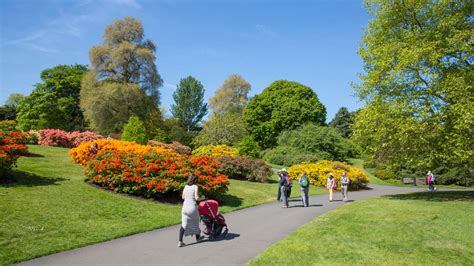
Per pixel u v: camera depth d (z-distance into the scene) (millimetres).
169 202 14289
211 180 15250
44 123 46312
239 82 75562
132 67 46438
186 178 14672
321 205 17328
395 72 16984
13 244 7625
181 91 71500
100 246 8180
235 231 10281
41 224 9180
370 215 12766
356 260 6789
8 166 12875
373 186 35125
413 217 12109
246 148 34375
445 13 17797
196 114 71750
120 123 43469
